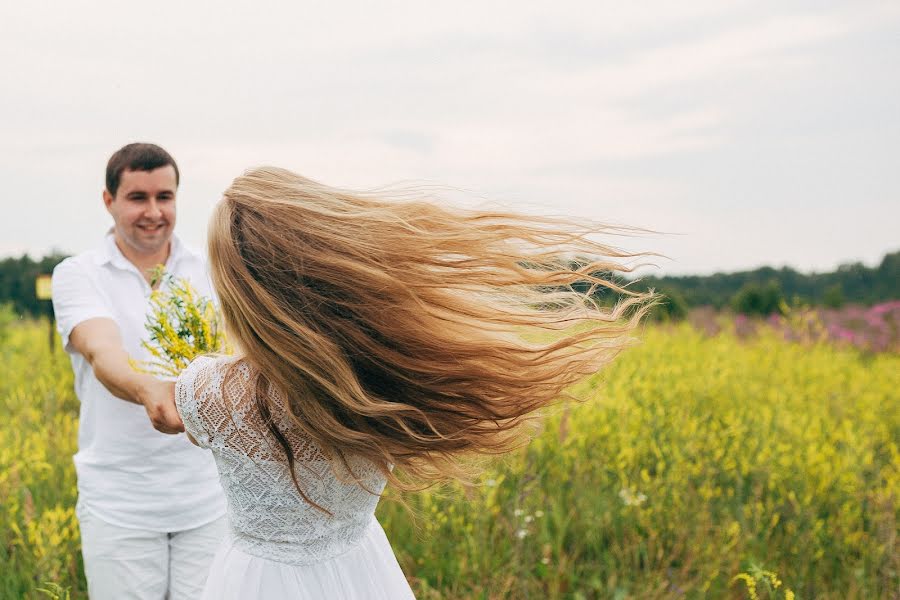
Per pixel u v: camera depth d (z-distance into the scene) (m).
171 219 2.82
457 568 3.59
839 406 5.98
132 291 2.83
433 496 3.74
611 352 1.92
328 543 1.86
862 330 10.70
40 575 3.07
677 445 4.48
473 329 1.79
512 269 1.80
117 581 2.68
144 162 2.73
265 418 1.70
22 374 7.35
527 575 3.47
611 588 3.44
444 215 1.82
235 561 1.84
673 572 3.51
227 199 1.75
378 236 1.71
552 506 3.92
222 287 1.69
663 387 5.71
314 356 1.64
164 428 2.29
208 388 1.72
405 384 1.73
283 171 1.79
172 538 2.75
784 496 4.08
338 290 1.67
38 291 7.29
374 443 1.72
